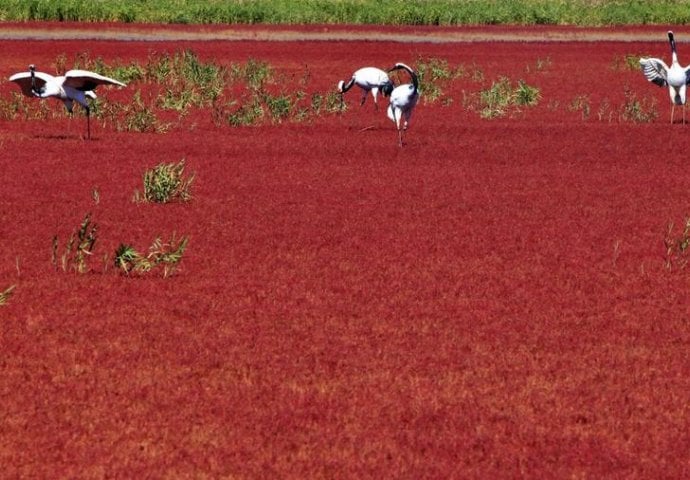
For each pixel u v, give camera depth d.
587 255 37.59
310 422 22.47
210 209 44.53
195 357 26.48
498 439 21.77
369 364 26.08
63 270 34.78
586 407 23.59
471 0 176.88
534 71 109.31
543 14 161.88
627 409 23.52
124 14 154.00
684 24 164.88
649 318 30.45
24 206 44.41
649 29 158.12
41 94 59.88
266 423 22.38
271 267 35.38
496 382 24.98
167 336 28.11
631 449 21.42
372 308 30.80
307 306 30.94
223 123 73.62
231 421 22.47
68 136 65.81
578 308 31.23
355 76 79.31
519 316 30.28
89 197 46.62
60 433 21.75
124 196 47.00
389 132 69.69
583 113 79.31
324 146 62.97
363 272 34.81
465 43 136.62
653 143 64.94
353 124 74.00
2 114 75.12
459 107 85.00
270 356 26.58
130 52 120.50
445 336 28.36
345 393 24.16
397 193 48.38
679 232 41.41
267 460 20.58
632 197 48.16
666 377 25.62
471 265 35.94
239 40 136.00
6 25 144.38
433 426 22.36
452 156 59.47
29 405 23.25
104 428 22.05
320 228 41.19
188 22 154.12
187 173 52.84
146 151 59.97
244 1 167.25
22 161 55.59
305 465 20.38
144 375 25.17
